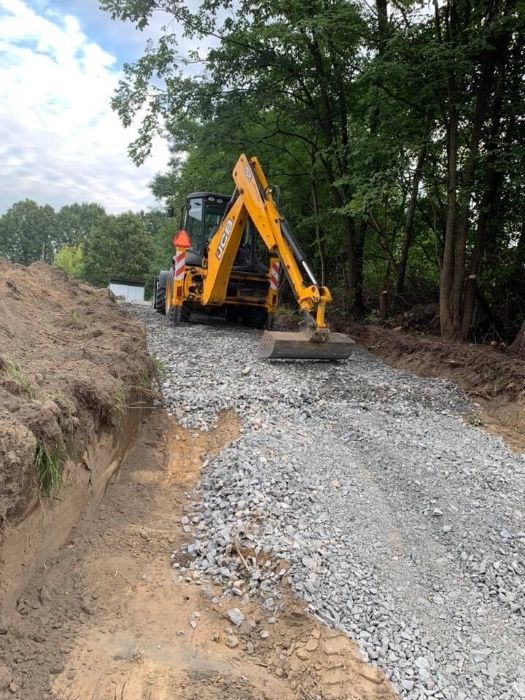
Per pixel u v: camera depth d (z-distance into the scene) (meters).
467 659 3.29
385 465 5.46
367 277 16.02
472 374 8.45
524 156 9.34
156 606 3.46
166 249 45.75
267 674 3.09
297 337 8.28
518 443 6.61
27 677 2.73
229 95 13.62
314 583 3.62
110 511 4.34
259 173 9.62
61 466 3.49
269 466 5.05
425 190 12.09
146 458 5.42
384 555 4.08
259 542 3.99
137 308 16.56
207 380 7.44
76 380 4.18
